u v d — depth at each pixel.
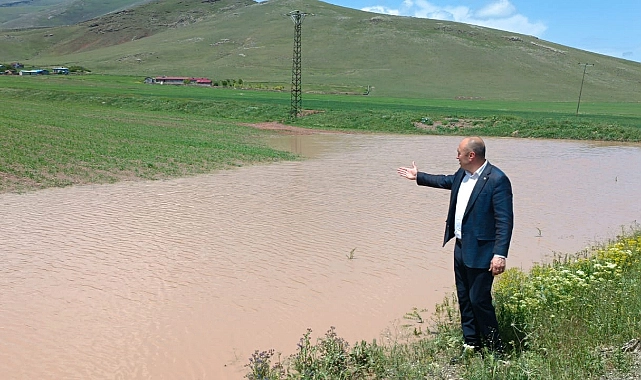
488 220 6.11
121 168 22.19
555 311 7.11
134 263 10.78
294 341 7.54
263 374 6.14
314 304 8.88
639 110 89.75
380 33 186.50
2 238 12.34
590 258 10.30
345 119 57.12
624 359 5.88
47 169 21.08
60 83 101.06
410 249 12.13
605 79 160.62
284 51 177.50
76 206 15.79
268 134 44.88
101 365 6.82
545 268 9.57
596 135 48.31
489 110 75.25
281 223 14.25
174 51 191.25
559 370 5.66
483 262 6.12
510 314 6.96
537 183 22.42
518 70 161.25
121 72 158.00
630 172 26.50
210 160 25.67
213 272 10.34
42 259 10.93
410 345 7.12
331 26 198.38
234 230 13.42
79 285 9.55
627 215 16.36
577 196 19.50
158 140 32.06
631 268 9.27
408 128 52.72
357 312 8.58
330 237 12.96
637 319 6.82
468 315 6.46
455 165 28.08
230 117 61.00
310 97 94.12
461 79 149.88
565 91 141.75
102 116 48.19
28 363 6.84
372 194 18.69
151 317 8.28
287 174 22.97
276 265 10.83
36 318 8.20
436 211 16.12
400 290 9.59
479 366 5.85
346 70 156.62
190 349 7.27
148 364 6.86
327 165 26.33
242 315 8.41
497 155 34.12
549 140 47.03
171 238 12.59
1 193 17.27
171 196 17.56
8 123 35.47
